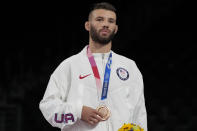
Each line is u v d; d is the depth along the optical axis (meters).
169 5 21.80
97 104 4.70
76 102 4.64
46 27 28.97
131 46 25.36
